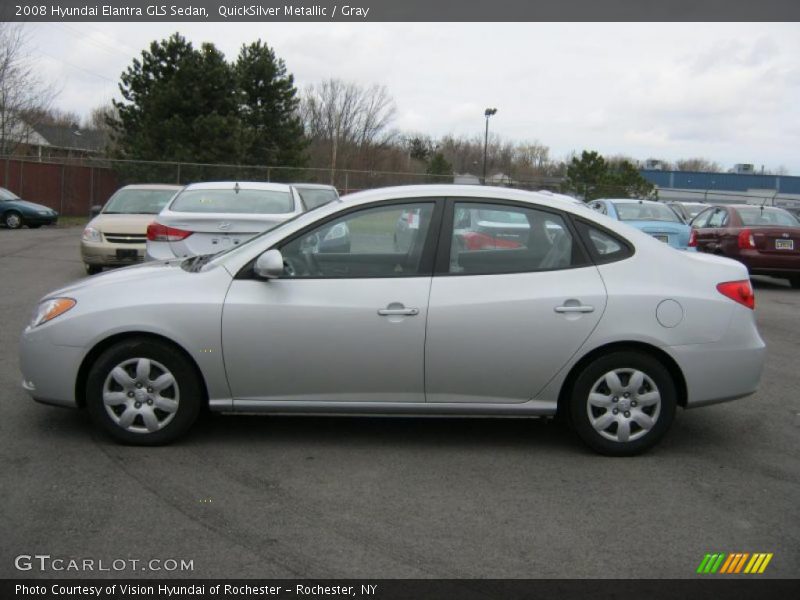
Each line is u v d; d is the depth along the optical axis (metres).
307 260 4.59
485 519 3.77
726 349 4.62
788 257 12.99
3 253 15.69
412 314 4.46
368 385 4.54
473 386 4.56
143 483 4.11
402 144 65.19
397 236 4.62
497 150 75.75
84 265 13.73
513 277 4.55
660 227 12.83
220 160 33.09
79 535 3.50
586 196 35.62
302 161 39.72
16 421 5.04
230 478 4.21
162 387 4.57
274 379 4.54
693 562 3.38
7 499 3.87
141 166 30.78
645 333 4.54
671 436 5.15
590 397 4.60
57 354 4.53
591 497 4.07
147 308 4.46
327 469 4.38
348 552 3.40
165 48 35.41
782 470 4.54
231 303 4.48
